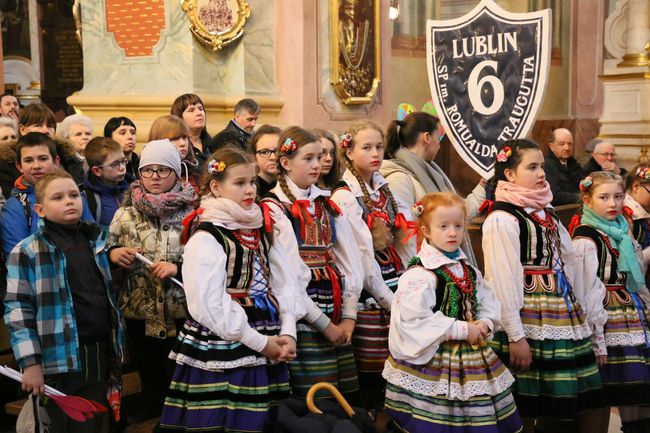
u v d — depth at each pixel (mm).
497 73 5133
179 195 4055
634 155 13031
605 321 4164
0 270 4070
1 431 4516
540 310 3881
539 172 3932
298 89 7926
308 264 3729
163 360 4258
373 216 4090
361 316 4027
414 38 12516
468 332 3395
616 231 4277
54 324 3562
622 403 4242
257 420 3324
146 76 7641
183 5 7406
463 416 3373
